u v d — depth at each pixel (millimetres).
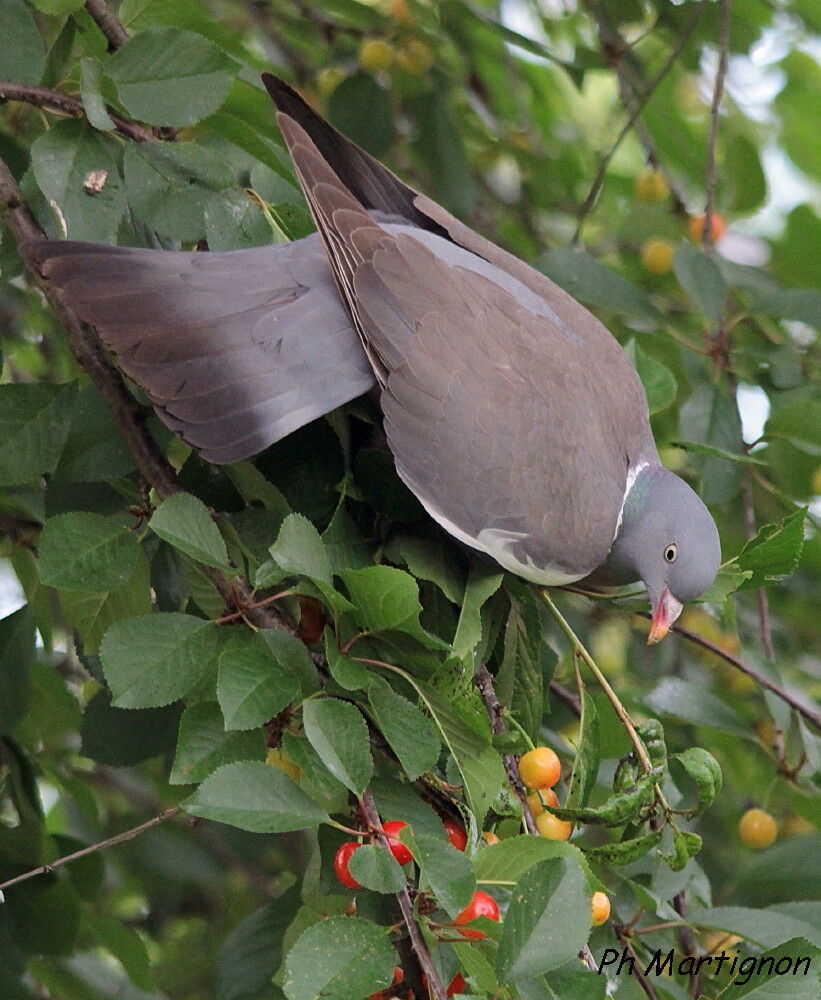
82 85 7172
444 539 7449
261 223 7797
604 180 13344
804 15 12391
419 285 7543
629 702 9297
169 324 7059
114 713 8359
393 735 5898
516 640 7508
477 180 12594
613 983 7152
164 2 7789
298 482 7434
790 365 10156
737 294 11008
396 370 7305
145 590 7406
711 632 11844
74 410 7328
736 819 11305
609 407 8219
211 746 5988
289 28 11852
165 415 6863
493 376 7488
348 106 10734
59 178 7297
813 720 8953
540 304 8258
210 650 6133
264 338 7246
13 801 8453
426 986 6062
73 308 6949
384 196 8773
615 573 8727
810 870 8500
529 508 7391
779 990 5656
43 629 8945
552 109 14055
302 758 5949
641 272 12289
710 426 9617
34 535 8789
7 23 7570
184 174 7566
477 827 6137
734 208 11680
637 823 6758
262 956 8180
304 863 10773
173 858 10969
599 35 11250
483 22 10984
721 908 7320
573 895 5316
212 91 7375
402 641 6441
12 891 8148
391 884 5320
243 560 6832
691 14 11172
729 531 11695
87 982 9273
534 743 7414
